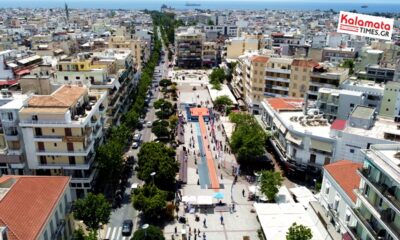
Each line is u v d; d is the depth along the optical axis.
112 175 82.81
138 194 72.56
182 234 67.62
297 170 87.50
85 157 75.44
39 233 47.19
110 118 105.50
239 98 162.75
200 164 98.94
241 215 75.62
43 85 89.00
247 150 93.25
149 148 84.81
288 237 57.31
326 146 81.75
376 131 80.06
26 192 52.47
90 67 111.44
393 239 44.44
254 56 143.75
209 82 194.00
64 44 188.88
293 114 100.12
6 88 97.62
